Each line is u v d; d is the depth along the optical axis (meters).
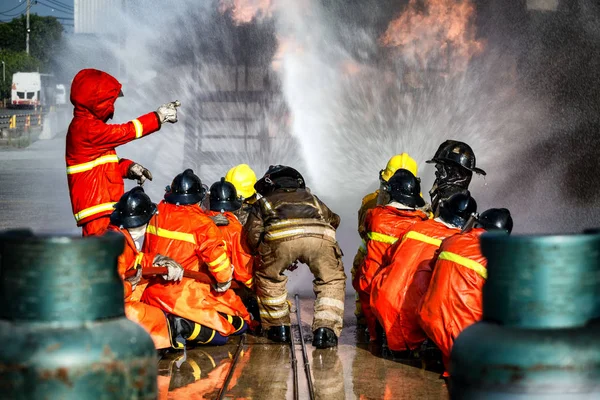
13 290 2.80
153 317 5.74
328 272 6.30
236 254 6.50
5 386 2.73
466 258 5.09
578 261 2.79
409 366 5.71
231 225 6.60
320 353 6.08
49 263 2.79
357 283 6.74
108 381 2.77
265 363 5.79
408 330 5.76
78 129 6.46
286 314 6.43
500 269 2.83
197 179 6.23
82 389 2.73
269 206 6.33
